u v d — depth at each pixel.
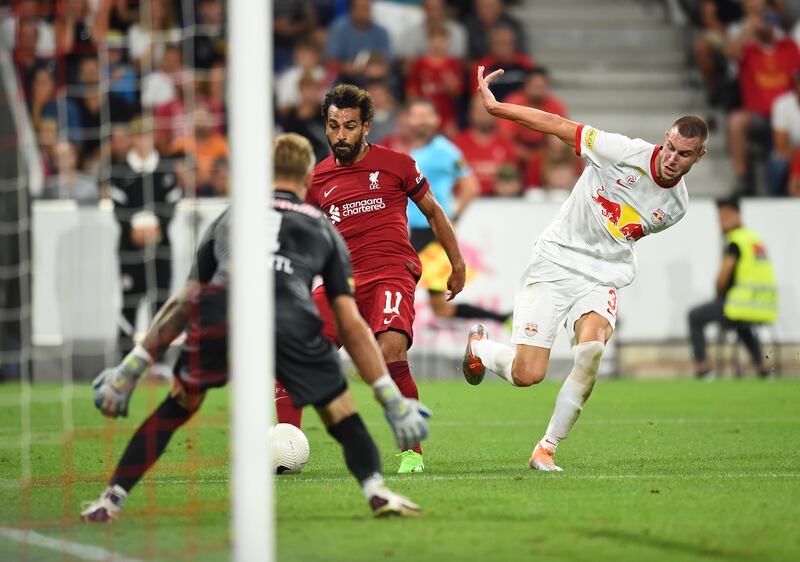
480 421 35.62
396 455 27.09
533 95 61.16
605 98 70.19
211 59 56.34
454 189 52.06
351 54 63.44
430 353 51.78
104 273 49.75
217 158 54.16
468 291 51.84
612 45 72.31
